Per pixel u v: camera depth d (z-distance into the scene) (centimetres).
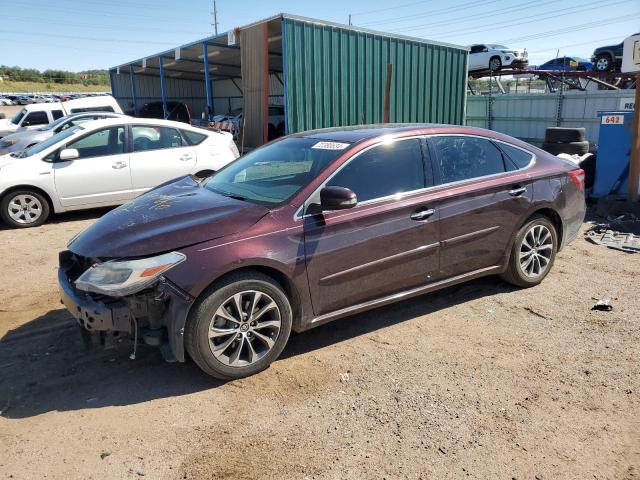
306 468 264
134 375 354
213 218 345
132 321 325
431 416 305
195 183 460
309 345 394
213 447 281
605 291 489
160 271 311
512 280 484
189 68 2409
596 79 2031
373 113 1317
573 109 1638
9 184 752
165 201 394
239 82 2823
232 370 338
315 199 364
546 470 262
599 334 404
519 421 300
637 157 780
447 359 369
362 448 278
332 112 1226
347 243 370
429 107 1460
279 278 354
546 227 488
